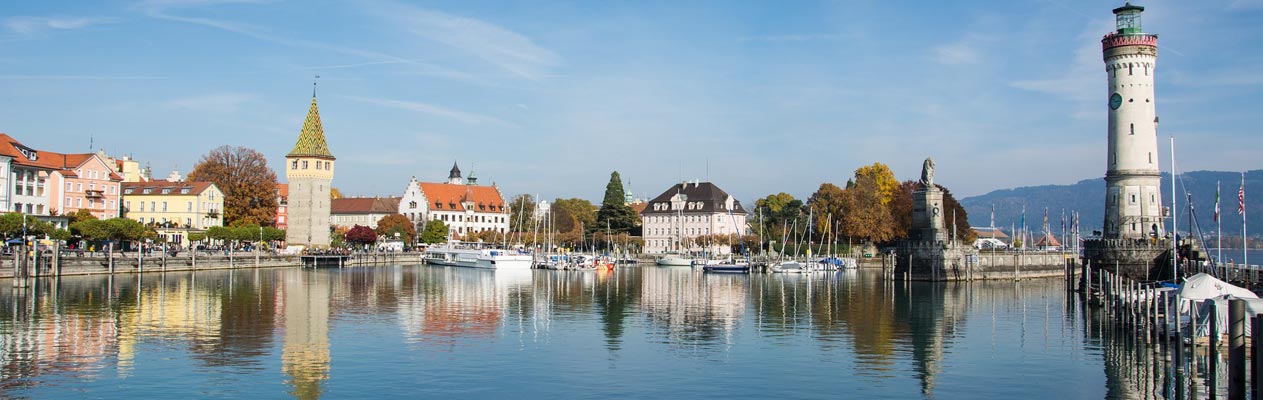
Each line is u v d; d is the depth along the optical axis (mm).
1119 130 114562
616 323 76688
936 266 139500
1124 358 59062
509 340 65875
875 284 132875
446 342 64562
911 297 107125
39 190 154250
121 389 48438
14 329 68250
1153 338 64688
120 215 186125
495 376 52844
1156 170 113500
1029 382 52344
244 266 160125
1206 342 58969
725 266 167000
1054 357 59969
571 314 83812
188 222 190500
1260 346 34031
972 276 141250
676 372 54469
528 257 178375
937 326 76125
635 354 60438
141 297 93500
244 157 198500
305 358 57500
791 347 63875
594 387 50281
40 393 47438
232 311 81875
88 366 54094
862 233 191875
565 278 145875
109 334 66188
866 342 66375
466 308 88375
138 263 131000
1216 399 46781
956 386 51312
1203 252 112188
